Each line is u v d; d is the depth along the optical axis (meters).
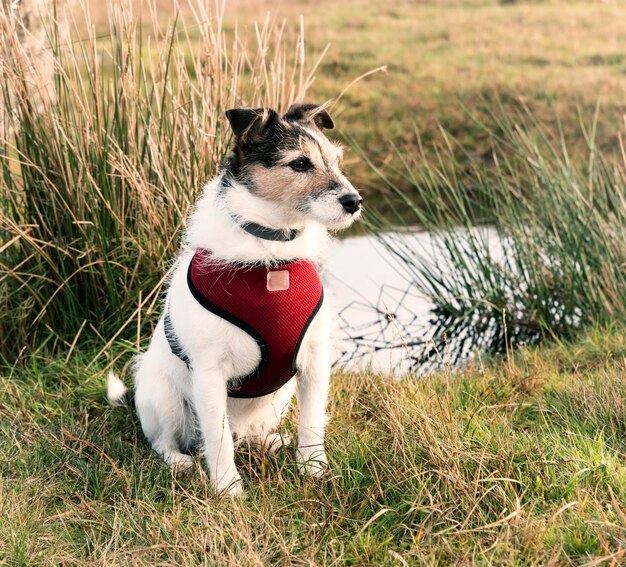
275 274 1.58
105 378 1.88
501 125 2.51
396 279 2.47
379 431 1.70
